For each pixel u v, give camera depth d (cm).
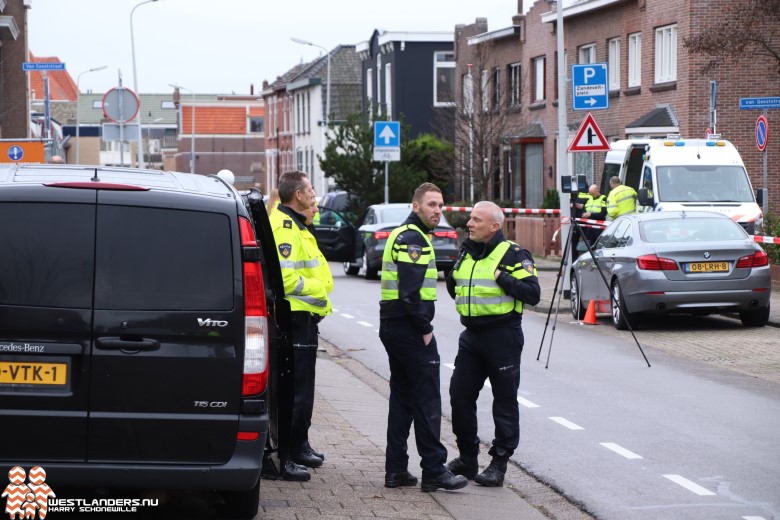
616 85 5244
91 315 801
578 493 1084
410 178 5478
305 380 1112
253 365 823
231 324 819
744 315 2347
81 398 802
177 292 813
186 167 15812
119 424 806
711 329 2348
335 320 2680
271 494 1030
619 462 1209
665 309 2261
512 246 1102
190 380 814
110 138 3166
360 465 1171
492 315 1097
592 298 2516
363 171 5384
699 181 3294
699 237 2319
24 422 796
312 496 1027
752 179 4462
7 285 796
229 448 821
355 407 1537
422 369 1056
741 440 1308
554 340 2220
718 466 1184
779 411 1480
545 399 1582
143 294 809
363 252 3894
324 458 1184
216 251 821
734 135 4462
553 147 5838
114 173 875
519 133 6056
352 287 3566
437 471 1059
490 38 6381
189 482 818
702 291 2247
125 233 809
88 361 801
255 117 16062
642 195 3275
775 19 3953
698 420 1423
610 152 3856
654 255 2255
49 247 801
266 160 12275
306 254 1106
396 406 1080
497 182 6350
